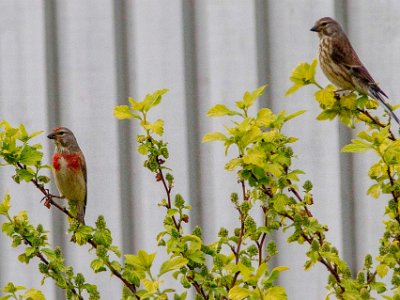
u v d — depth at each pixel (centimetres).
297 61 973
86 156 1040
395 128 955
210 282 635
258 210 963
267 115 669
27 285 1071
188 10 1002
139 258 612
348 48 918
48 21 1055
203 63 1001
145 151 687
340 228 958
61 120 1055
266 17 983
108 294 1031
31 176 707
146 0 1015
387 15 952
